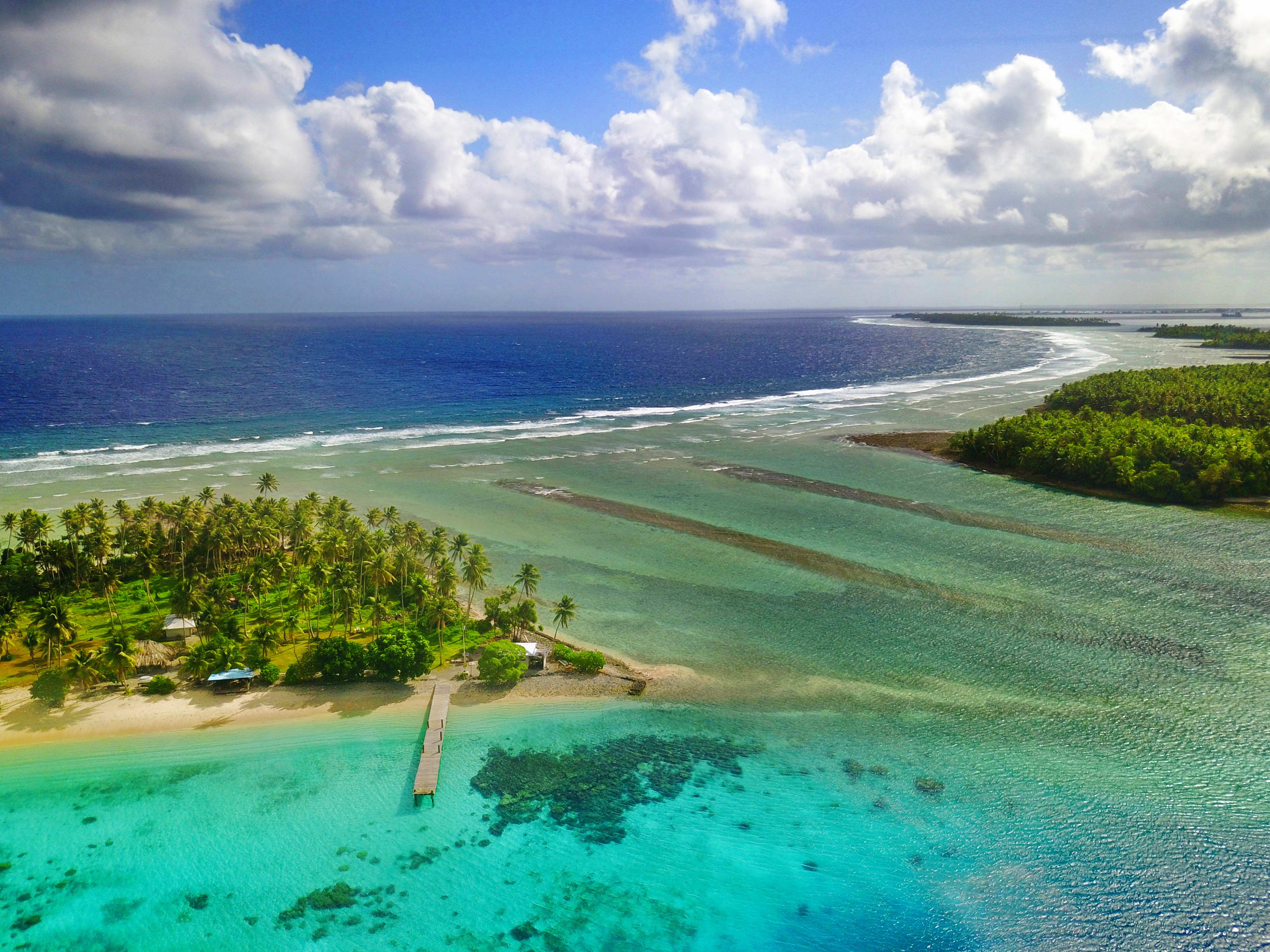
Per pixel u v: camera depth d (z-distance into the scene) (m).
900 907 52.75
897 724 72.06
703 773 65.62
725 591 101.62
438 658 82.62
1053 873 55.09
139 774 64.12
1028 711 73.62
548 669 81.00
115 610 92.56
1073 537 119.50
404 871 55.47
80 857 55.69
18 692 74.19
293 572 97.75
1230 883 53.75
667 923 51.59
